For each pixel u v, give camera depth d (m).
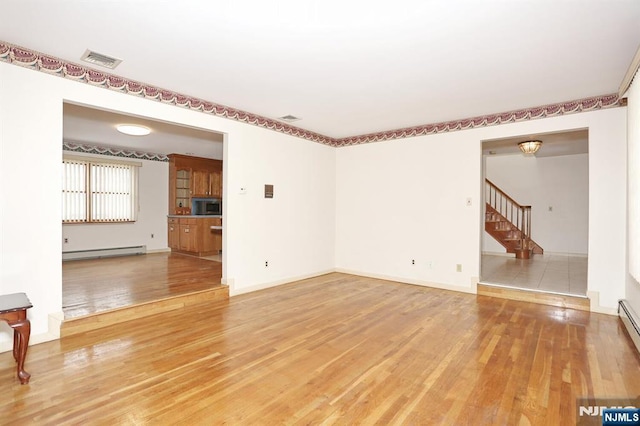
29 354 2.58
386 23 2.26
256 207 4.68
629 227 3.14
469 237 4.66
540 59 2.81
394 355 2.61
